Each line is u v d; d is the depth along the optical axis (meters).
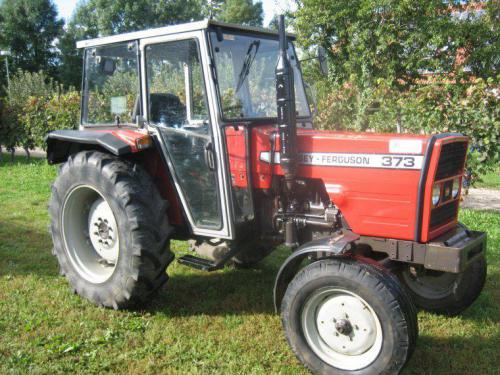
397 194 3.42
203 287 4.81
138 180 4.16
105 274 4.42
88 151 4.45
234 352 3.62
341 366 3.30
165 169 4.34
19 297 4.46
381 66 13.60
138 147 4.14
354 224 3.60
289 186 3.74
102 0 37.94
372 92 9.57
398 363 3.10
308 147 3.75
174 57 4.01
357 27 13.62
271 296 4.62
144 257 4.00
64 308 4.26
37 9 41.25
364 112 9.47
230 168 4.02
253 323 4.08
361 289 3.16
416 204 3.37
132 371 3.38
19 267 5.24
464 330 4.00
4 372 3.31
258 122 4.08
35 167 12.18
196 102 3.97
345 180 3.61
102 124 4.69
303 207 3.98
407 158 3.37
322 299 3.40
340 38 14.38
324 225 3.84
